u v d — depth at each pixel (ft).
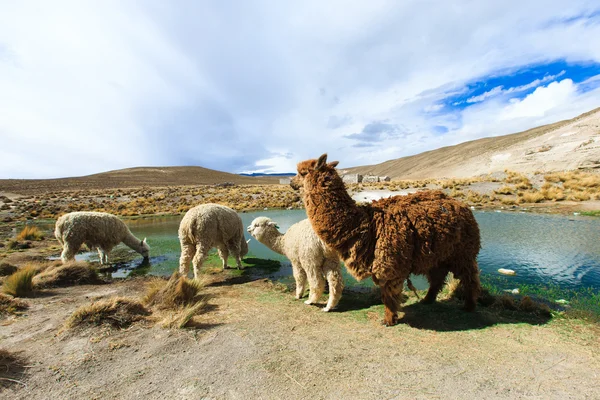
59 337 12.67
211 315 15.52
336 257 16.94
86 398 8.89
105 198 112.16
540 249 29.60
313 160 15.48
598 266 24.22
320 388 9.13
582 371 9.70
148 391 9.18
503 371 9.79
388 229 13.70
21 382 9.62
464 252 15.12
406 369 10.05
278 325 14.14
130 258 32.86
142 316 14.73
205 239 23.86
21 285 19.30
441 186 88.79
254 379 9.67
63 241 27.45
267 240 20.88
